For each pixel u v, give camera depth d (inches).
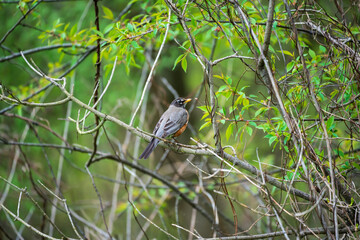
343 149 422.0
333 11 418.9
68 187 658.8
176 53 675.4
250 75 612.4
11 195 602.5
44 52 662.5
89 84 660.1
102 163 751.1
